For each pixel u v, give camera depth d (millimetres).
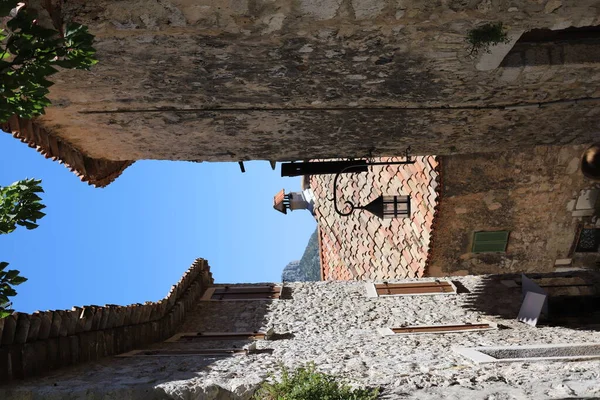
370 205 10383
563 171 10781
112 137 8164
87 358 6566
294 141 8344
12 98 3967
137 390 4719
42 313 5621
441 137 8297
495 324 9945
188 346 8688
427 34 5891
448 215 11406
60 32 5297
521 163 10625
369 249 14352
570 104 7484
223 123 7668
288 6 5316
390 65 6402
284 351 7887
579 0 5480
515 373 5410
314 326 10516
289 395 4723
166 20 5391
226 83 6629
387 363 6449
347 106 7238
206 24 5465
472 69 6574
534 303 10070
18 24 3775
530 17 5660
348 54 6152
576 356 6414
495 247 11898
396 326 10328
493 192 11031
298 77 6551
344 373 5773
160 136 8133
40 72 3812
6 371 5012
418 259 12484
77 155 8719
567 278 11641
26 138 7352
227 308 11688
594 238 11891
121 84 6602
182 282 11336
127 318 8016
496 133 8242
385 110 7363
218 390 4844
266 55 6113
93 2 5191
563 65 6664
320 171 9148
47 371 5641
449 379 5219
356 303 11695
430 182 11109
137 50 5922
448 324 10203
